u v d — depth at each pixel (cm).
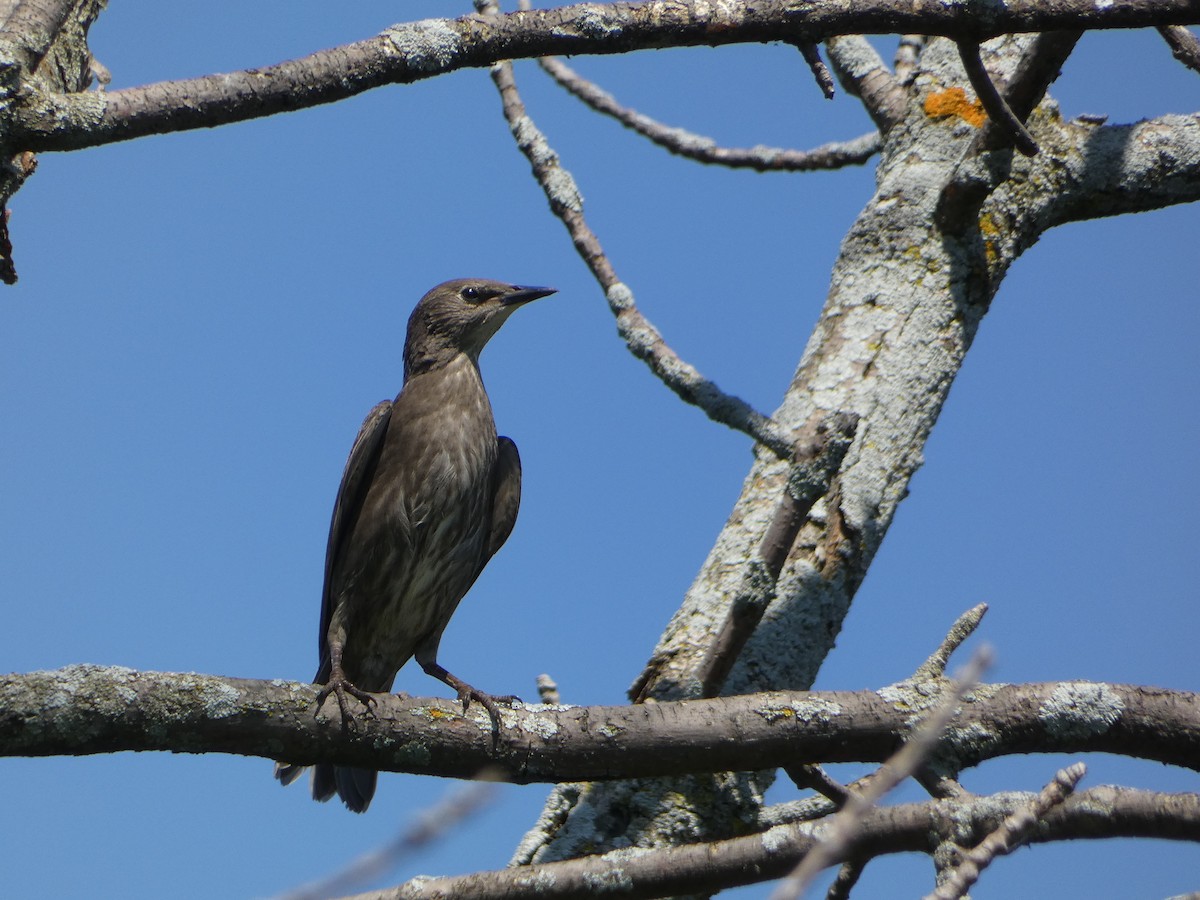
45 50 806
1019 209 1151
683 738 764
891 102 1205
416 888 729
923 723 757
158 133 804
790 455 874
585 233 1052
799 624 983
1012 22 859
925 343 1088
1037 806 574
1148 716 766
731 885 714
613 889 715
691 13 840
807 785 776
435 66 829
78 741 697
